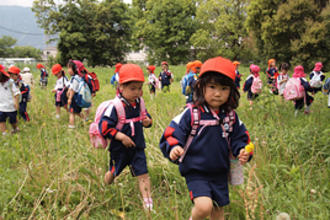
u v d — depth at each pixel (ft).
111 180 11.23
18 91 19.95
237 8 150.20
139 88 10.18
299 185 10.23
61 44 155.12
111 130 9.98
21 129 20.62
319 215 8.69
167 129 7.88
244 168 11.94
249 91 29.07
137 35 161.17
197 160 7.69
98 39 153.58
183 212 9.75
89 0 158.40
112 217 9.86
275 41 108.68
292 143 14.14
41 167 12.30
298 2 98.53
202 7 151.94
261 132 15.62
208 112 7.67
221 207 8.20
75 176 11.80
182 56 163.43
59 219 9.37
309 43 98.27
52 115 25.09
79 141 16.28
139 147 10.82
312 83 25.75
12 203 10.46
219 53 146.00
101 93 37.27
